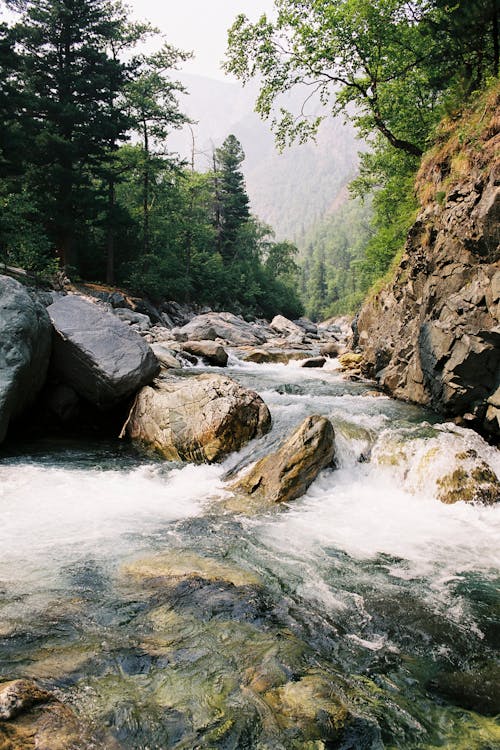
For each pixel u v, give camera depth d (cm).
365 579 520
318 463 796
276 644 386
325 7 1616
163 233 4191
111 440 1049
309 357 2194
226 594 458
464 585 515
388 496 786
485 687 360
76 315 1138
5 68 2319
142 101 3325
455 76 1520
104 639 381
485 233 918
